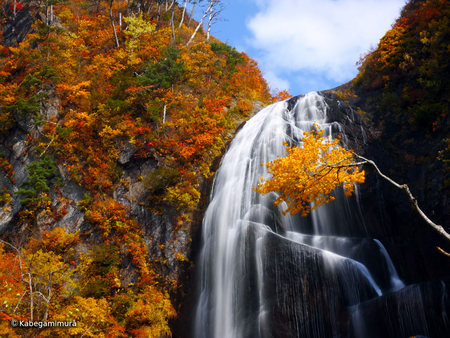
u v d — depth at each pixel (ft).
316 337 48.55
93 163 75.87
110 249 64.85
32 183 69.36
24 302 46.42
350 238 60.03
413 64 74.23
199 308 61.21
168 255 66.64
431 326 42.70
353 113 74.69
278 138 73.05
